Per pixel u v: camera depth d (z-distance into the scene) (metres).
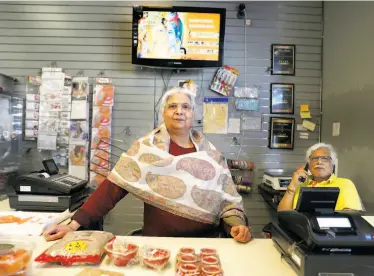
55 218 1.65
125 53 3.28
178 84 3.27
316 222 1.01
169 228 1.69
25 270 0.95
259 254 1.25
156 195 1.68
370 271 0.96
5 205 2.24
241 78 3.32
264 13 3.33
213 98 3.26
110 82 3.25
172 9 3.03
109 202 1.71
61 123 3.19
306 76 3.36
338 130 2.97
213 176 1.75
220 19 3.05
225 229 1.70
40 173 2.28
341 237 0.97
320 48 3.36
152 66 3.08
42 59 3.26
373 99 2.43
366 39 2.54
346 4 2.85
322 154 2.17
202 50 3.06
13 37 3.25
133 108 3.28
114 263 1.10
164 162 1.72
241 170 3.26
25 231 1.45
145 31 3.04
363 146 2.55
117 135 3.27
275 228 1.28
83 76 3.25
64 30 3.27
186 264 1.04
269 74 3.34
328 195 1.06
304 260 0.97
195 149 1.87
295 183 2.23
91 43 3.27
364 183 2.53
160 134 1.84
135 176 1.72
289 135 3.32
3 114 2.99
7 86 3.05
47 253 1.09
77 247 1.11
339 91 2.97
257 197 3.30
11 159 3.10
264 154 3.32
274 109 3.32
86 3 3.27
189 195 1.68
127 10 3.28
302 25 3.36
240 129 3.30
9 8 3.25
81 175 3.16
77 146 3.17
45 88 3.18
